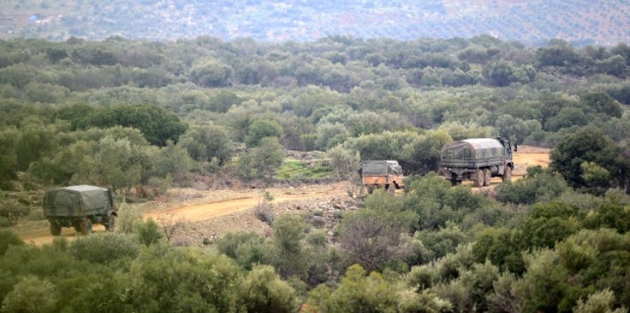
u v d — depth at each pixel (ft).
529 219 220.23
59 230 278.26
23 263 208.23
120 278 190.60
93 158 382.22
